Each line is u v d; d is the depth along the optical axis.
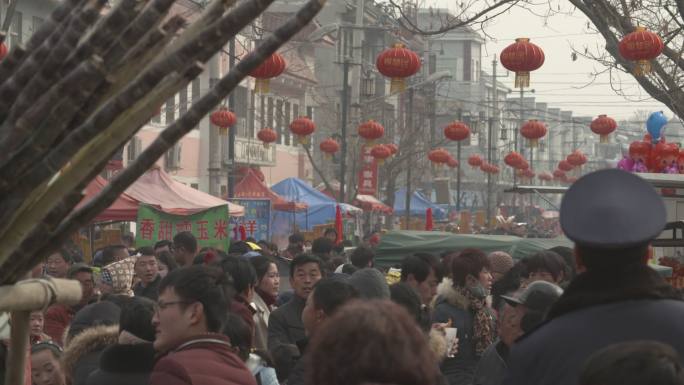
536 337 5.53
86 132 3.88
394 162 77.06
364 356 3.40
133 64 4.02
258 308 13.57
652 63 28.52
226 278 7.65
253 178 52.50
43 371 9.88
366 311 3.49
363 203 68.00
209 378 6.90
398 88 31.20
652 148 21.19
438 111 117.25
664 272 16.20
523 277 12.83
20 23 42.75
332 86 85.25
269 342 12.68
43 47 3.98
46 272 16.31
